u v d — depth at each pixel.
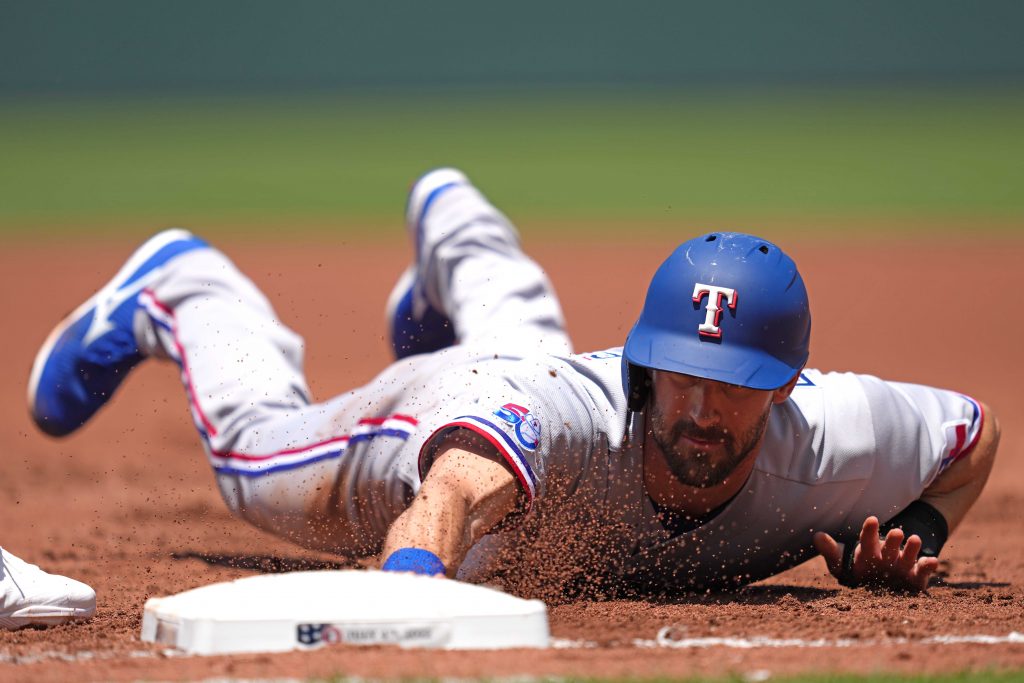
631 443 14.25
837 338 50.62
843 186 106.44
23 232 81.75
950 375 42.59
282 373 20.69
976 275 66.50
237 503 19.58
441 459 13.24
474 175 116.81
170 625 11.47
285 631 10.92
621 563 15.07
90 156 132.00
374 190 105.69
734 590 16.00
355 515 18.45
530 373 14.23
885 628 13.30
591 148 139.38
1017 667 11.27
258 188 107.12
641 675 10.42
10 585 13.62
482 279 22.62
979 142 138.00
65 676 10.65
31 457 31.36
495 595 11.48
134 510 25.30
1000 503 26.31
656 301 14.05
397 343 26.28
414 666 10.38
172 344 21.78
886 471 15.28
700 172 116.81
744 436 13.70
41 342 50.00
